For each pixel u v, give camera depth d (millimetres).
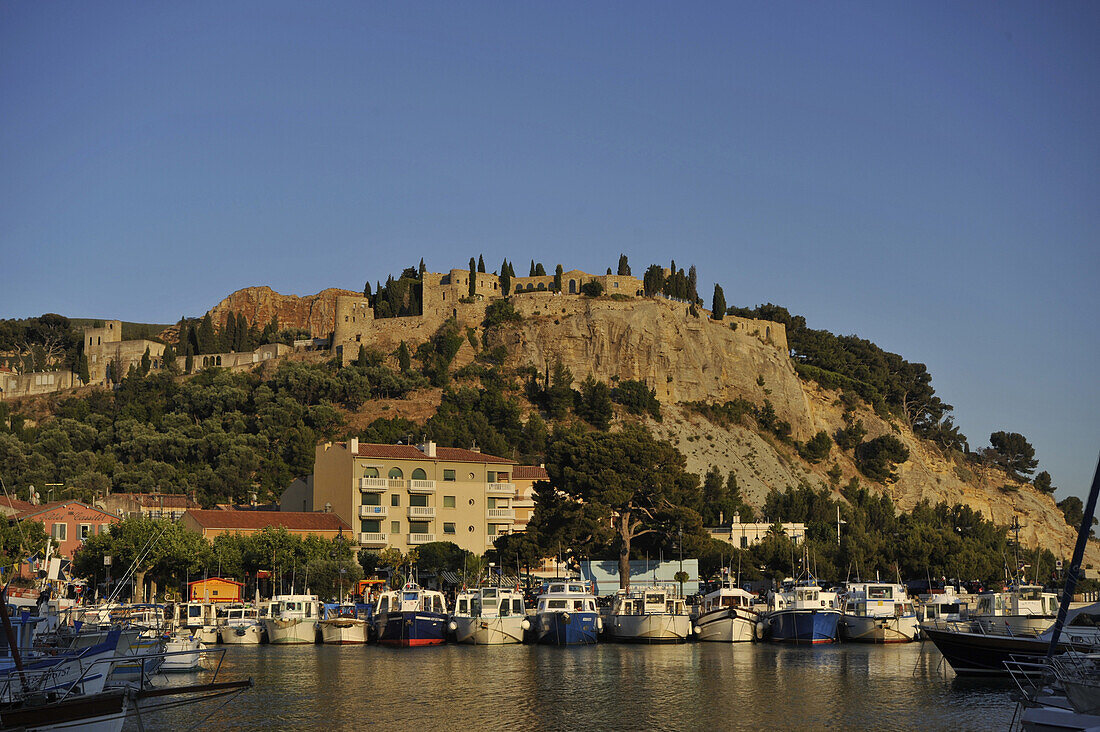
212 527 133500
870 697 65062
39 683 41469
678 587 133125
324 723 57750
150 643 64188
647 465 133125
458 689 69000
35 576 100875
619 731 55562
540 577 148875
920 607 109188
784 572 145500
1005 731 54406
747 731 55312
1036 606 83938
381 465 148875
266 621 102688
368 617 108188
